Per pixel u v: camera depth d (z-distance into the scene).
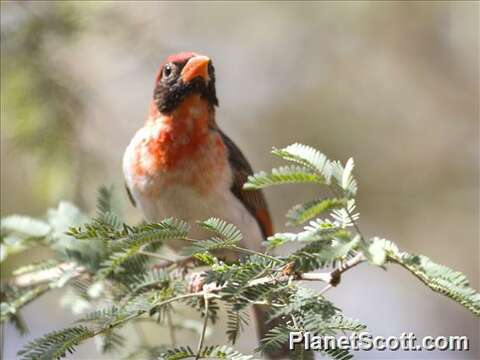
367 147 17.03
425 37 17.92
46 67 11.91
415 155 17.34
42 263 8.25
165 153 9.59
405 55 17.89
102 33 12.64
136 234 6.23
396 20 17.70
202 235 9.53
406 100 17.66
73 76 12.39
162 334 12.28
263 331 8.17
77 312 8.19
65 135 11.91
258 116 17.50
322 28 17.58
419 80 17.94
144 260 8.20
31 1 11.93
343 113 17.27
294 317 5.88
